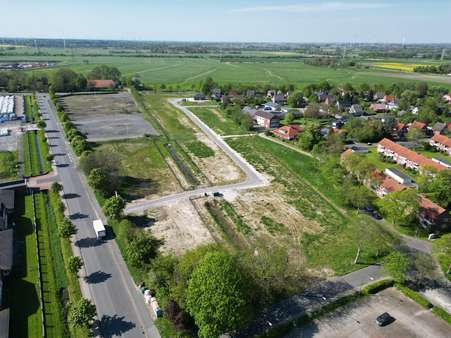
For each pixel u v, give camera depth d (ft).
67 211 211.20
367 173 249.96
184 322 124.26
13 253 168.25
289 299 146.92
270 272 147.23
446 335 131.54
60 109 441.27
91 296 144.05
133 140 350.84
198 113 483.10
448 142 334.03
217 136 379.35
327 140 329.52
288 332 130.41
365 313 141.18
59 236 183.32
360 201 219.82
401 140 375.45
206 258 127.95
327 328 133.18
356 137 366.63
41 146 323.16
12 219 197.98
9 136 349.20
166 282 144.15
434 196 225.56
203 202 230.68
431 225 201.16
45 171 268.00
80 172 267.80
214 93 593.42
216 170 286.66
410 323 136.56
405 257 162.20
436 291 155.33
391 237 191.83
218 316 117.19
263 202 234.38
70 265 150.82
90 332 126.72
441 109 478.18
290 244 188.85
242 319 119.75
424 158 284.82
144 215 211.61
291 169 291.17
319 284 157.58
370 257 178.19
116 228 191.21
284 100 581.53
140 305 140.36
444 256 176.86
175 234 192.65
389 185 233.76
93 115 449.48
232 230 201.05
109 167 250.57
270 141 364.17
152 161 300.40
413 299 148.97
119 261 166.50
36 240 178.19
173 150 331.98
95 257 168.76
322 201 238.27
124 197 233.76
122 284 151.53
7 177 255.91
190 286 124.47
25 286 147.84
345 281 159.74
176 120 440.45
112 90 629.92
